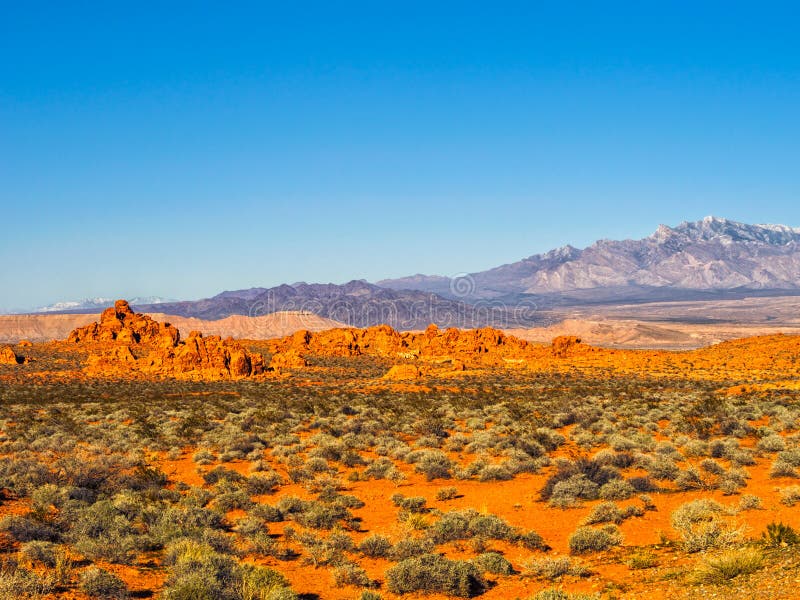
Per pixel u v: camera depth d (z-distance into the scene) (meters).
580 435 40.53
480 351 127.19
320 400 68.44
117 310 143.62
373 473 32.38
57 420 50.22
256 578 16.42
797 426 42.72
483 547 20.45
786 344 112.50
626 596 15.21
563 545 20.91
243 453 37.62
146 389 81.25
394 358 121.56
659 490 26.75
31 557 17.20
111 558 18.02
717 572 15.39
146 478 28.58
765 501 24.06
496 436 41.78
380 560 19.95
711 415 48.62
